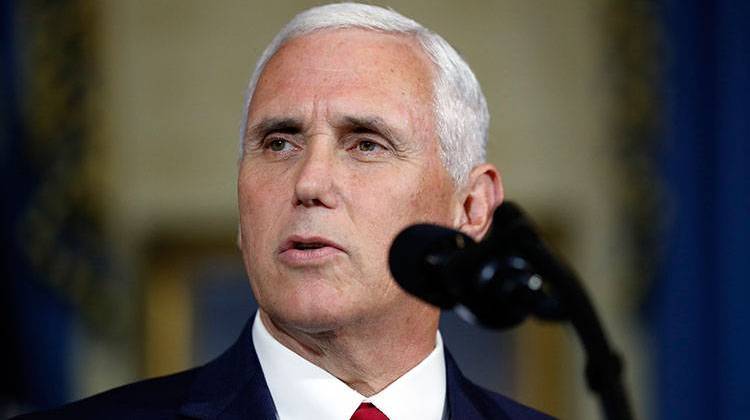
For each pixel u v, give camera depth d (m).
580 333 5.63
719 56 18.12
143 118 18.98
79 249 18.38
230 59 19.23
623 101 19.19
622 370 5.73
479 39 19.41
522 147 19.39
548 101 19.41
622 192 19.12
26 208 18.05
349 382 7.94
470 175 8.44
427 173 7.96
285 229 7.55
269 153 7.86
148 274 18.89
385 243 7.65
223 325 19.17
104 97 18.77
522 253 5.60
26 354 17.84
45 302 18.03
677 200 18.30
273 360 7.91
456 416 8.12
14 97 18.09
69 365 18.03
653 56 18.95
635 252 19.02
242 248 7.97
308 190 7.51
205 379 8.06
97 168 18.59
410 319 7.88
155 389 8.16
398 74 7.99
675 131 18.34
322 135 7.71
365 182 7.68
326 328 7.59
